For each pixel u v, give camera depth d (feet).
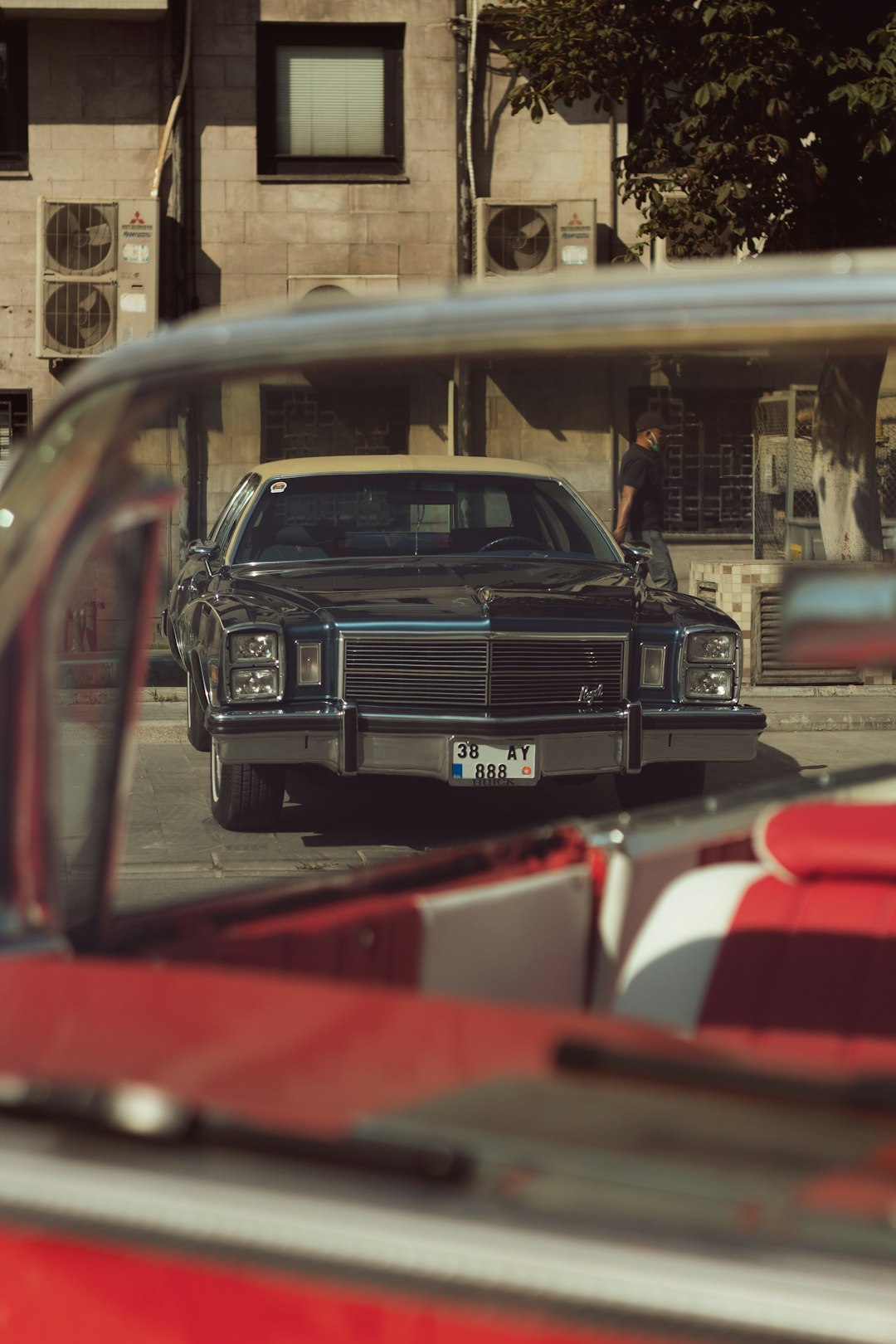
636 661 26.94
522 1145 4.23
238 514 30.71
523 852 8.77
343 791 28.17
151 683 33.22
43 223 64.90
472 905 8.16
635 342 5.51
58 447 5.40
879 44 46.73
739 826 9.61
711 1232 3.86
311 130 67.56
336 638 26.30
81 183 66.33
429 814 26.76
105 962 5.41
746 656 42.70
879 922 7.73
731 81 44.70
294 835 26.48
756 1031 7.63
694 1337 3.67
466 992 8.16
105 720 5.72
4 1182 4.27
